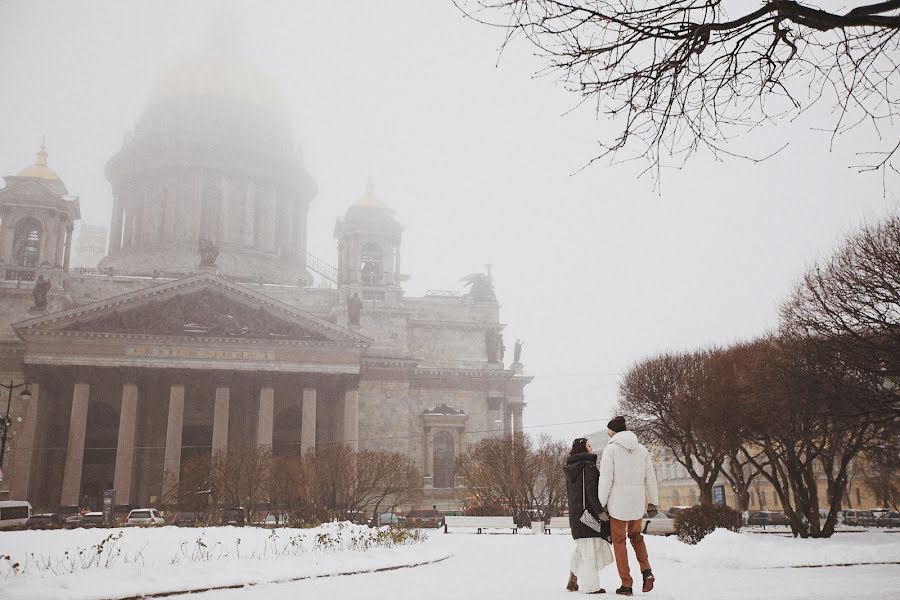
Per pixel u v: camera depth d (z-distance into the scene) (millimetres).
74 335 84938
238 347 89000
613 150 9898
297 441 99562
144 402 93500
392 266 111750
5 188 99938
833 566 21688
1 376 91062
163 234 119500
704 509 30719
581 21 8898
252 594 14961
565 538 44281
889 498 77562
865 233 34062
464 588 15469
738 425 41844
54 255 100812
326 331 92125
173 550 25625
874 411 33406
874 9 8172
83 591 14445
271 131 130500
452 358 112250
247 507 70375
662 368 52594
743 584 15867
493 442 72438
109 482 94062
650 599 11594
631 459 12648
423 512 85375
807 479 38469
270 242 125938
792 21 8625
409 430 105438
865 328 33125
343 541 29484
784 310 37906
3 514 62656
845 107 9273
